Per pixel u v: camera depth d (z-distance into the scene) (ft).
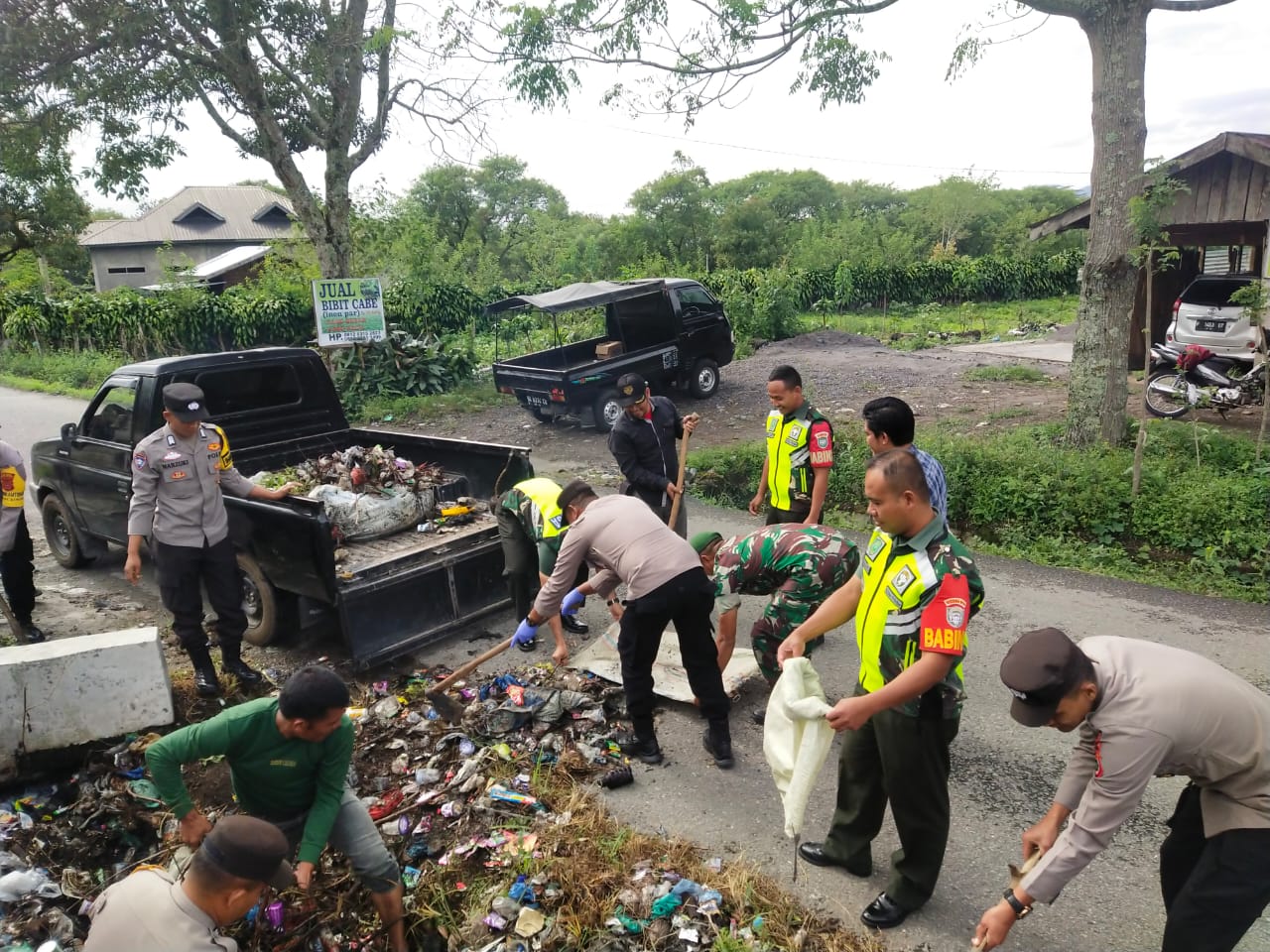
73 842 11.55
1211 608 18.80
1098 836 7.22
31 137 41.37
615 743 13.85
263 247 99.35
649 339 42.22
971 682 15.79
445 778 13.05
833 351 58.54
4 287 102.01
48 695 12.85
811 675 9.87
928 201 193.36
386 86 46.03
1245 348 31.58
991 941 7.66
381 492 18.10
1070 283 98.78
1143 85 25.49
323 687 8.34
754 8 29.27
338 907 10.30
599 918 10.02
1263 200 28.91
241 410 20.36
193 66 41.88
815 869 10.94
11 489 17.08
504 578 18.79
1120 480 23.91
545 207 215.72
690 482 29.71
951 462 25.71
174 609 15.10
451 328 75.25
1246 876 7.30
